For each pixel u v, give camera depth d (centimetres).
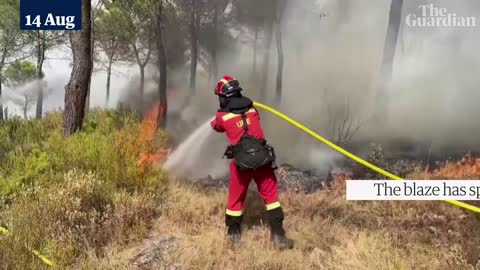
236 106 410
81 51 733
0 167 610
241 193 405
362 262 359
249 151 389
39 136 793
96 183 490
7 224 416
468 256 364
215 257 372
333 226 438
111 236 410
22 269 340
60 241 387
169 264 362
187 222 456
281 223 397
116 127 827
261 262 360
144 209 461
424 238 412
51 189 476
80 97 737
